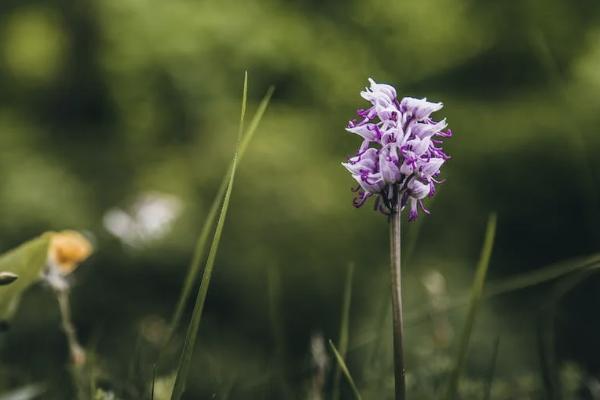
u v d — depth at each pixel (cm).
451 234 1291
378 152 213
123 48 1574
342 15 1608
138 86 1598
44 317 834
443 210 1299
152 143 1559
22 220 1320
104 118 1725
